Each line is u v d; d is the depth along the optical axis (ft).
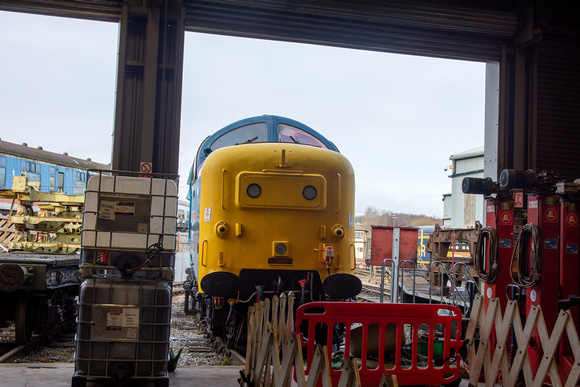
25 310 26.48
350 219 27.02
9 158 72.69
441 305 18.37
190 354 26.63
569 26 30.40
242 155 26.14
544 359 16.42
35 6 25.23
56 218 38.83
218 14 27.09
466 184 22.00
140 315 17.20
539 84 30.22
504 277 21.83
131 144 25.80
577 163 30.40
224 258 25.49
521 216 24.30
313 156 26.40
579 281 21.07
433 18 28.55
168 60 26.53
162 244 17.61
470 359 20.12
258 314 17.78
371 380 17.62
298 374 12.45
